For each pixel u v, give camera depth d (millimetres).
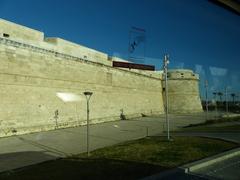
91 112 39344
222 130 26531
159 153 14305
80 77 37625
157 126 35906
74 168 11609
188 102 62719
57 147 20391
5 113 26812
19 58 28906
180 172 10359
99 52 42188
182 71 63094
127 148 16672
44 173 11078
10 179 10453
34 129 29594
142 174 9883
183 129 30562
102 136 26531
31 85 30094
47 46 32625
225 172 10492
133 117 49469
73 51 36750
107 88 43312
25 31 30297
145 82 55125
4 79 27125
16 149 19734
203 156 13266
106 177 9633
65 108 34469
